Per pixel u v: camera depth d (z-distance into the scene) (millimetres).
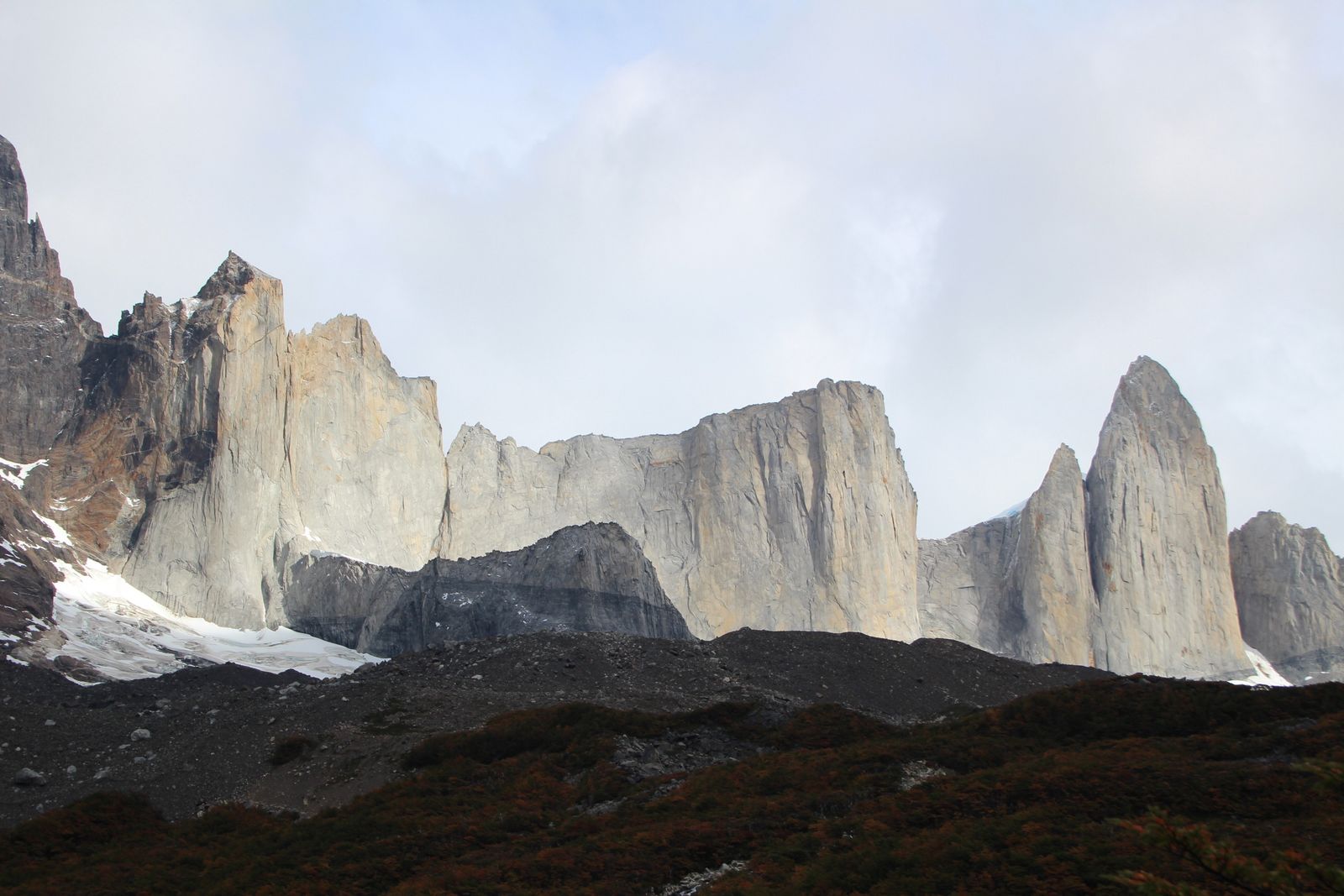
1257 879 25297
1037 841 46844
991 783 54594
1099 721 67688
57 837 62250
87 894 53906
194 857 59094
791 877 47781
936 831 50250
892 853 47688
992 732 68375
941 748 64625
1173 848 26328
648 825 57156
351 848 57938
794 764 64000
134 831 64438
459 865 54781
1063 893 42438
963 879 44906
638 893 49594
